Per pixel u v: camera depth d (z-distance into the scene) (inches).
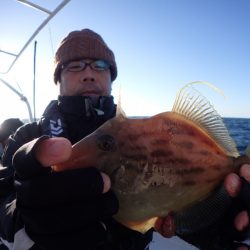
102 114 23.0
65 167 14.6
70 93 25.6
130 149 15.4
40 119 23.8
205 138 16.9
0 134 51.2
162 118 16.2
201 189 16.7
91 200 12.7
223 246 17.5
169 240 38.0
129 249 18.0
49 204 12.2
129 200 15.4
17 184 12.5
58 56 26.7
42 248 12.7
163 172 15.8
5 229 14.5
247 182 16.4
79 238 12.6
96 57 25.5
